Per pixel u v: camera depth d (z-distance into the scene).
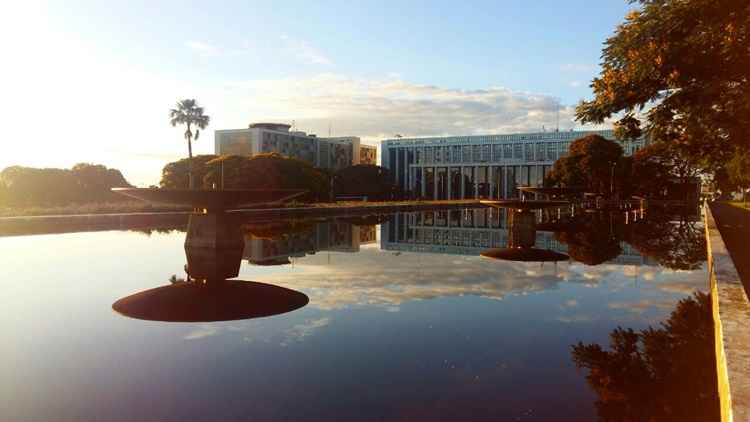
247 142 101.44
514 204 23.75
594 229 24.50
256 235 21.95
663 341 6.24
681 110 10.47
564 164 62.19
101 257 14.25
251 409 4.31
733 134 9.91
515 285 10.08
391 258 14.41
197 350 5.89
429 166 132.88
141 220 30.41
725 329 4.43
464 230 27.08
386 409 4.31
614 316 7.51
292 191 14.11
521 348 5.96
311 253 15.61
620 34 9.91
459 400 4.50
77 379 5.01
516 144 121.62
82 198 54.22
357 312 7.74
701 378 5.05
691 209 48.00
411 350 5.88
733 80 9.03
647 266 12.66
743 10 8.02
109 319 7.32
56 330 6.75
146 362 5.49
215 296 8.80
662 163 62.00
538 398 4.55
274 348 5.95
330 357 5.64
